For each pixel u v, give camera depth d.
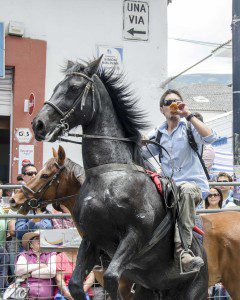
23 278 6.66
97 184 4.51
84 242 4.59
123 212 4.38
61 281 6.70
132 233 4.39
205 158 8.44
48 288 6.72
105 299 6.71
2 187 6.44
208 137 5.29
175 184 5.01
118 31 11.29
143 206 4.50
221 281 5.98
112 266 4.18
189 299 5.16
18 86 10.73
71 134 4.62
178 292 5.23
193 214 4.98
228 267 5.89
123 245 4.32
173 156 5.58
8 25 10.75
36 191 6.19
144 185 4.62
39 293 6.67
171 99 5.55
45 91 10.88
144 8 11.41
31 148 10.65
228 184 6.77
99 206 4.38
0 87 10.86
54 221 6.87
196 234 5.50
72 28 11.08
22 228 6.72
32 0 10.91
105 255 4.87
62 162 6.21
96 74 4.80
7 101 10.90
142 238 4.47
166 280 5.02
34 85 10.80
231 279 5.89
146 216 4.48
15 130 10.64
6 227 6.80
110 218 4.39
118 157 4.67
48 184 6.20
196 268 4.76
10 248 6.78
